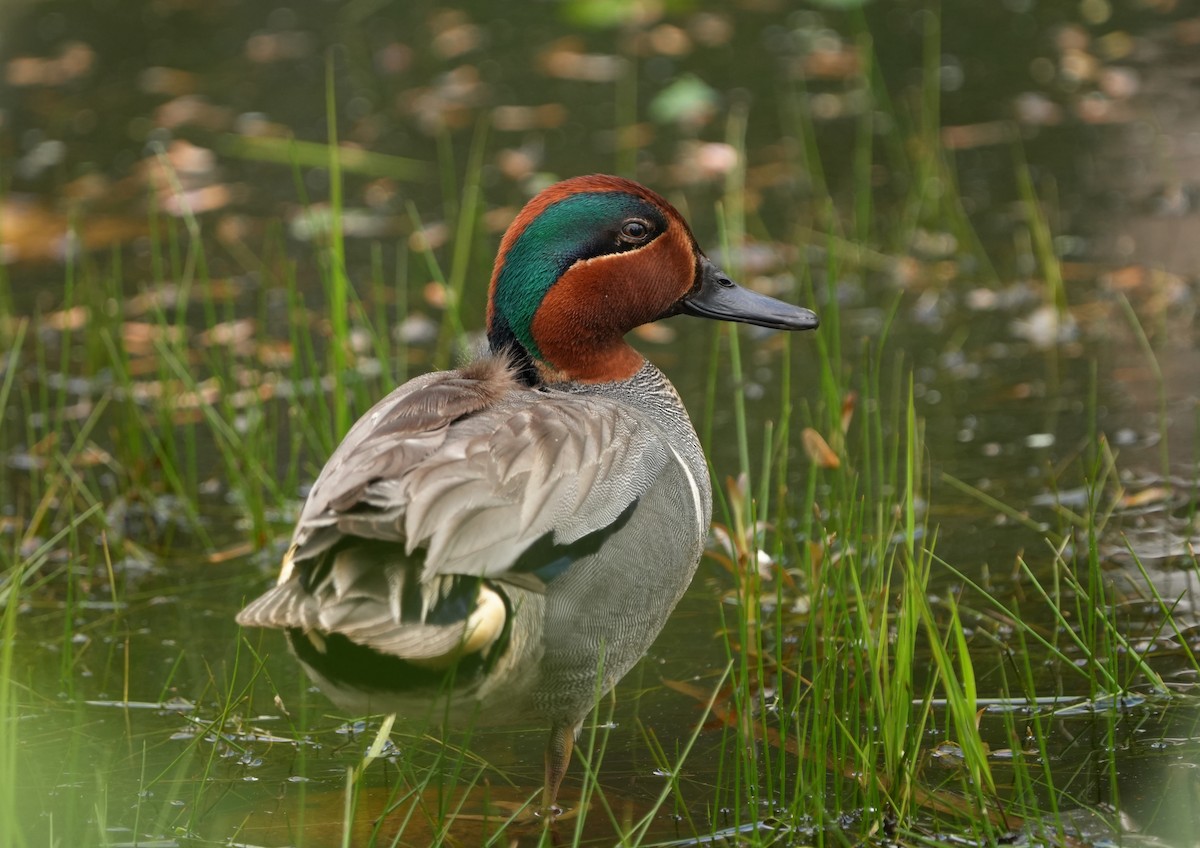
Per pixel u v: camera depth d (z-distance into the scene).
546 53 20.67
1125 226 15.29
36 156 18.08
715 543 10.51
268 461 11.69
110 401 13.20
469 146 17.86
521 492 6.91
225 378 13.20
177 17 22.48
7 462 12.32
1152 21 20.66
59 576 10.59
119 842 7.53
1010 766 7.85
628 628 7.48
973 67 19.39
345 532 6.49
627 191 8.62
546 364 8.60
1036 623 9.23
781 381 12.91
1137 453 11.29
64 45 21.55
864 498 9.34
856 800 7.61
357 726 8.68
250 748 8.47
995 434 11.76
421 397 7.48
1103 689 8.47
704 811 7.70
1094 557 8.53
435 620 6.60
